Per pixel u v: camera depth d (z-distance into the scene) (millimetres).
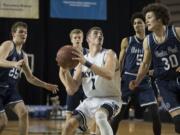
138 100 7582
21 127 6328
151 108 7414
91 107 5375
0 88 6340
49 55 16312
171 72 5387
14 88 6484
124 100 7535
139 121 14586
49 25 16234
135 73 7684
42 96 16250
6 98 6418
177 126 5172
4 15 15422
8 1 15438
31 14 15695
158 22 5340
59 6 16109
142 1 16844
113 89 5559
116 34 16688
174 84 5375
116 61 5586
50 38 16266
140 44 7777
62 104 16328
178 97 5426
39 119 15062
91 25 16422
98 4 16344
